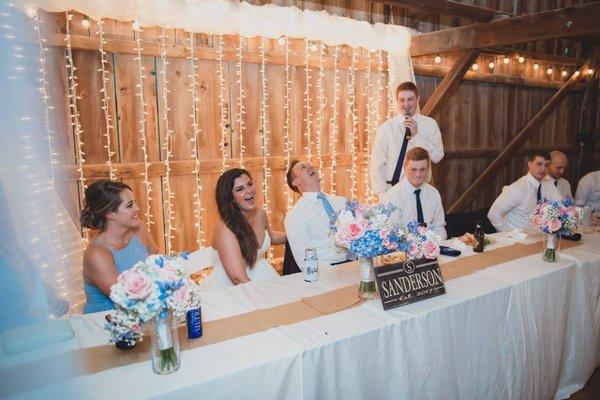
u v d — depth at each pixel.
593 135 6.08
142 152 3.24
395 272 1.69
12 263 0.90
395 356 1.55
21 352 0.85
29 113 0.87
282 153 3.87
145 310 1.14
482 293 1.78
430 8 3.70
